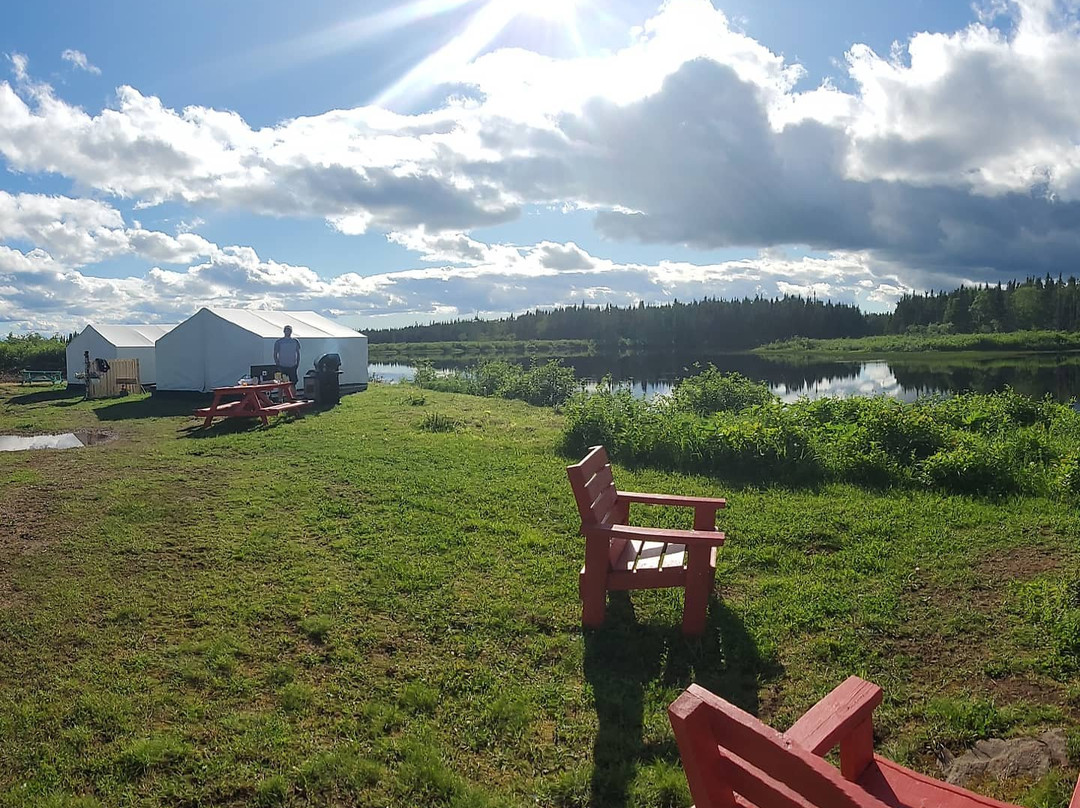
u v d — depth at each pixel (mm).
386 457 10656
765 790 1751
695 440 9789
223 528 7188
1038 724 3600
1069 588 4922
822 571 5715
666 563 4957
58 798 3230
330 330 24531
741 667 4340
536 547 6492
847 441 9250
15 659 4570
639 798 3188
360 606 5266
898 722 3695
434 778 3332
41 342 39875
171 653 4594
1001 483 8023
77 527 7309
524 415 16734
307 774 3379
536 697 4039
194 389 21484
